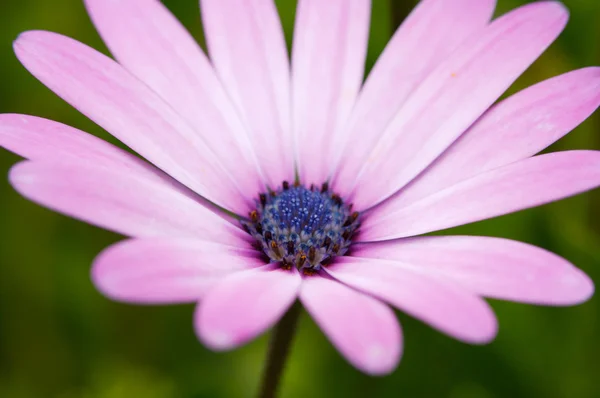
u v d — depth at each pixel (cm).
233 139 20
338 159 20
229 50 20
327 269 19
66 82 19
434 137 20
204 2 20
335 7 21
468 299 17
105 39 20
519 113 19
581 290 18
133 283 17
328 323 17
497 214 19
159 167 19
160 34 20
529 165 19
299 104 21
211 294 17
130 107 19
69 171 18
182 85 20
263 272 18
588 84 19
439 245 19
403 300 17
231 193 20
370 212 20
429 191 20
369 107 20
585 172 18
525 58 20
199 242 18
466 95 20
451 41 20
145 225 18
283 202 20
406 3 21
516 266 18
